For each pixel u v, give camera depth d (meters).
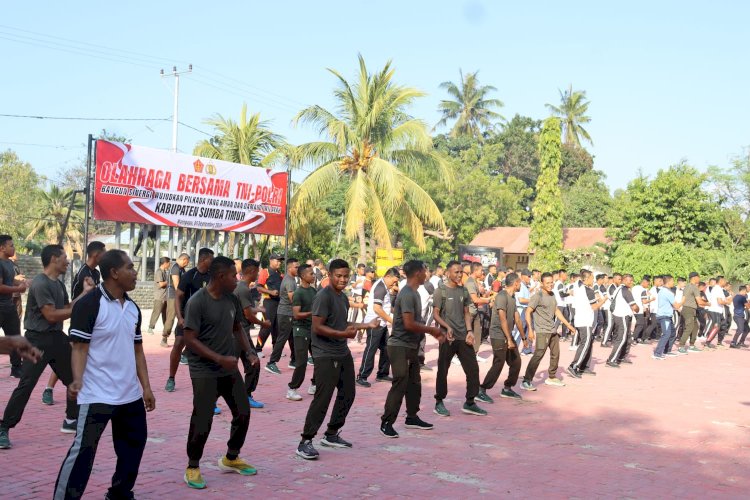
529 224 56.62
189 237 23.58
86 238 19.03
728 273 31.58
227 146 32.78
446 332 8.84
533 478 6.27
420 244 31.56
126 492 4.80
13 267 8.66
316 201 29.95
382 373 11.58
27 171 44.31
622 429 8.58
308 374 11.83
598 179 62.91
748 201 41.09
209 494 5.45
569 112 68.62
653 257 32.59
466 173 50.94
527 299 16.75
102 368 4.64
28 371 6.54
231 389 5.70
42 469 5.91
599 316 19.02
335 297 6.67
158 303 16.98
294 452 6.84
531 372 11.16
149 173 21.45
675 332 17.52
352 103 30.20
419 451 7.08
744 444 7.99
